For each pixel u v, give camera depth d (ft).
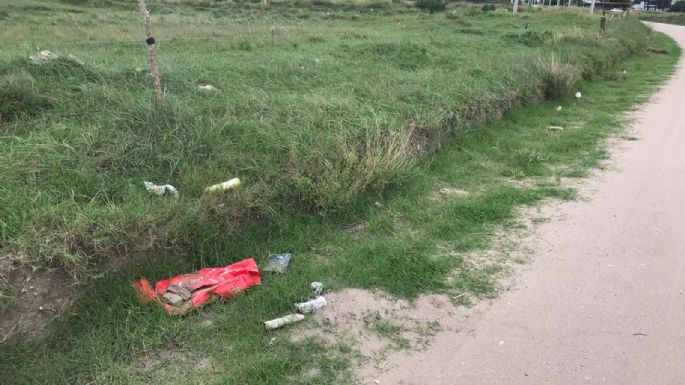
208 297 10.69
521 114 27.86
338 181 14.84
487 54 37.76
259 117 17.67
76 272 10.00
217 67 24.93
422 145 20.01
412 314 10.83
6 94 16.02
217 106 18.34
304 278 11.75
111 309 10.02
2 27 42.73
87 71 20.67
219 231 12.31
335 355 9.56
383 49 35.73
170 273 11.22
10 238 9.83
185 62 25.67
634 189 18.02
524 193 17.34
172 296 10.50
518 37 51.19
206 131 15.53
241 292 10.99
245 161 14.66
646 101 34.12
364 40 46.14
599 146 23.48
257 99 19.22
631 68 51.37
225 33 49.01
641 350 9.75
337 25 73.87
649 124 27.76
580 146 23.38
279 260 12.29
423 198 16.67
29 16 55.16
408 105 21.35
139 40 39.34
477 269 12.58
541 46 47.01
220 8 99.81
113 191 12.42
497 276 12.30
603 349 9.78
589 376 9.11
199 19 67.92
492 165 20.52
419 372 9.19
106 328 9.75
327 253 13.03
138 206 11.75
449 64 32.22
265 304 10.77
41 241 9.93
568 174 19.63
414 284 11.82
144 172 13.67
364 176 15.60
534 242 14.03
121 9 81.76
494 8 108.06
